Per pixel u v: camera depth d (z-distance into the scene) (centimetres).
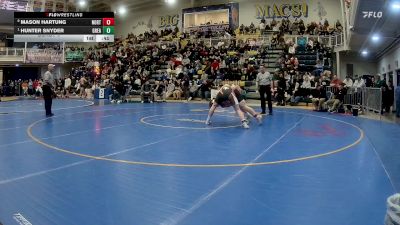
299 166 481
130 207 329
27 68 3328
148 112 1270
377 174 441
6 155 548
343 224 291
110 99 2058
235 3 2869
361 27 1297
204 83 1930
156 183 403
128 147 613
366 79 1934
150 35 3161
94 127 870
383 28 1291
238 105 875
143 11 3447
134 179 418
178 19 3200
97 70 2641
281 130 819
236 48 2275
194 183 403
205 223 294
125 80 2225
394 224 231
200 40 2597
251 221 297
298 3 2655
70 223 293
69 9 3388
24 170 459
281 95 1612
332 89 1342
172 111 1305
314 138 711
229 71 1967
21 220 299
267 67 2002
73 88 2684
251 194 365
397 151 581
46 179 418
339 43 2027
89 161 508
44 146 622
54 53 3031
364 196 359
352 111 1213
